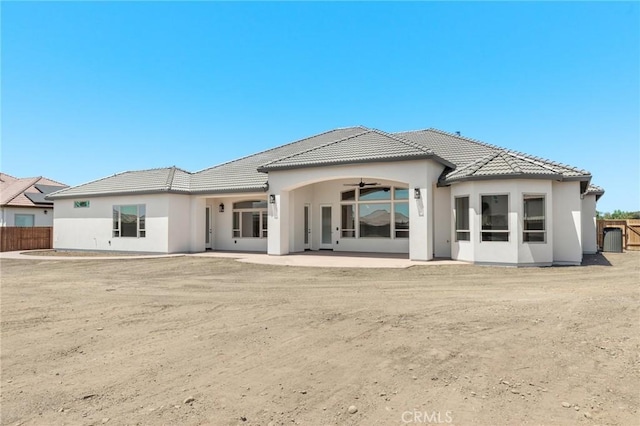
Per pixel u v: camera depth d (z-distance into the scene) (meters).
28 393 4.39
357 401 4.14
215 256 19.28
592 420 3.72
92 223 23.25
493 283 11.30
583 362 5.14
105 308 8.55
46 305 8.89
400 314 7.72
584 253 20.11
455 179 15.58
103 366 5.17
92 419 3.81
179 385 4.57
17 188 33.06
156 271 14.77
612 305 8.23
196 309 8.40
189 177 23.61
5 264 17.77
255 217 22.52
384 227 20.19
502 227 14.62
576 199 15.43
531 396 4.22
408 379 4.67
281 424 3.70
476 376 4.73
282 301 9.12
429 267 14.41
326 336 6.35
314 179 17.97
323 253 19.88
